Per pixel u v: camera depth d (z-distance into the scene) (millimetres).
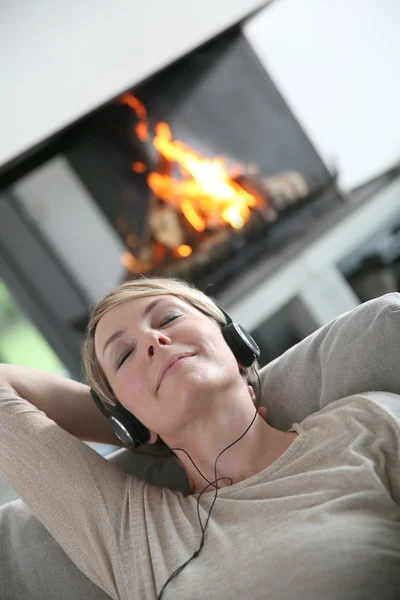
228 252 3070
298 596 818
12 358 3033
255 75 3301
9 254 3025
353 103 3512
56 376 1272
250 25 3285
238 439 1046
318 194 3326
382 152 3566
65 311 3109
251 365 1175
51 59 2645
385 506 877
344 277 3250
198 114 3158
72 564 1092
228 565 886
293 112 3375
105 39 2775
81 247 3072
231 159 3205
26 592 1093
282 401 1168
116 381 1104
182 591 888
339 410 1010
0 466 1126
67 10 2676
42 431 1111
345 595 806
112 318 1145
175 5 2955
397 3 3557
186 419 1048
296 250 2898
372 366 1044
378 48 3553
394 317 1021
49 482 1076
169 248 3037
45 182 2971
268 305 2773
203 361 1058
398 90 3602
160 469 1234
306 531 864
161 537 987
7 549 1134
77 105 2740
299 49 3408
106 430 1268
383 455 926
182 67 3121
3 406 1146
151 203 3057
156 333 1080
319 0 3447
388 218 3238
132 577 968
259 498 974
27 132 2631
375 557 825
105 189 3025
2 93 2539
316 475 937
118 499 1066
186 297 1174
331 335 1110
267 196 3203
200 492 1068
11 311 3053
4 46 2529
